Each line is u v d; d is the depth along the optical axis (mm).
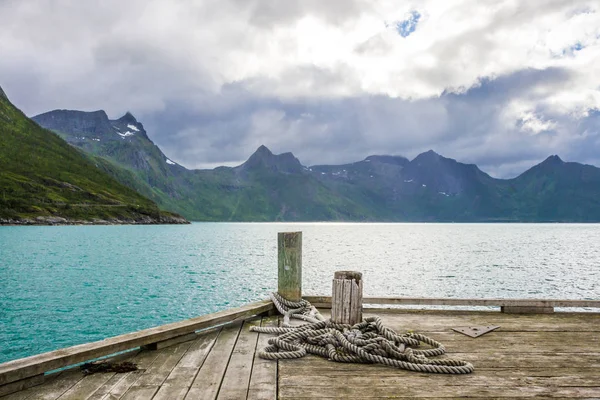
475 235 126250
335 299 6465
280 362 5168
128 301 22125
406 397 4105
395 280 31453
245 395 4133
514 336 6324
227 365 5020
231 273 33562
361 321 6488
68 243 65625
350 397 4098
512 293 26859
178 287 26703
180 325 5906
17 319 17953
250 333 6461
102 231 107875
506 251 61031
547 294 26625
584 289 28625
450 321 7254
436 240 94000
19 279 29594
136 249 57562
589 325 6984
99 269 35594
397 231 167000
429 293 26438
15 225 124062
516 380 4559
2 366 4188
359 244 76625
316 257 49156
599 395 4164
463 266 41000
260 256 48938
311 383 4465
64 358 4531
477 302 7848
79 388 4277
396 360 5055
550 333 6496
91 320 17875
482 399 4074
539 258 50031
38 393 4141
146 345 5582
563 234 135500
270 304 7668
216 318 6430
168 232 116312
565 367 4969
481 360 5230
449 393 4207
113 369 4812
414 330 6668
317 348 5516
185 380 4520
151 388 4289
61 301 21984
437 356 5387
